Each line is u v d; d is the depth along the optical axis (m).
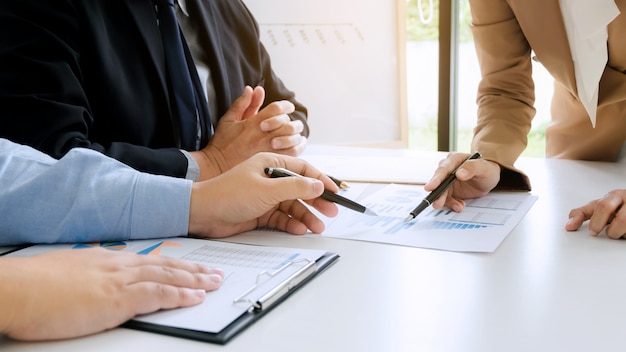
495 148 1.09
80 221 0.76
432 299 0.60
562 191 1.05
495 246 0.76
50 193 0.77
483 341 0.51
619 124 1.26
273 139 1.16
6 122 0.95
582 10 1.08
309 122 2.09
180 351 0.50
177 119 1.18
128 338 0.53
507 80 1.24
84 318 0.53
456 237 0.80
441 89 2.24
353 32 2.07
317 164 1.26
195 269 0.62
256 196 0.78
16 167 0.79
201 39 1.32
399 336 0.52
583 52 1.12
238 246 0.75
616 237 0.78
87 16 1.06
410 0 2.16
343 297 0.61
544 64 1.21
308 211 0.85
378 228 0.85
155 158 1.01
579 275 0.66
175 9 1.27
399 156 1.37
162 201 0.79
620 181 1.11
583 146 1.33
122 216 0.78
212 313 0.56
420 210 0.88
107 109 1.09
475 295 0.61
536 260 0.71
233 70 1.42
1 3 1.01
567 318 0.55
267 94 1.60
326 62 2.07
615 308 0.57
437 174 0.96
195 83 1.20
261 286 0.62
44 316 0.52
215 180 0.81
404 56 2.09
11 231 0.76
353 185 1.10
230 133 1.19
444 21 2.18
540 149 1.49
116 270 0.58
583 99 1.18
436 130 2.32
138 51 1.14
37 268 0.54
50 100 0.97
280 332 0.53
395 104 2.11
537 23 1.14
